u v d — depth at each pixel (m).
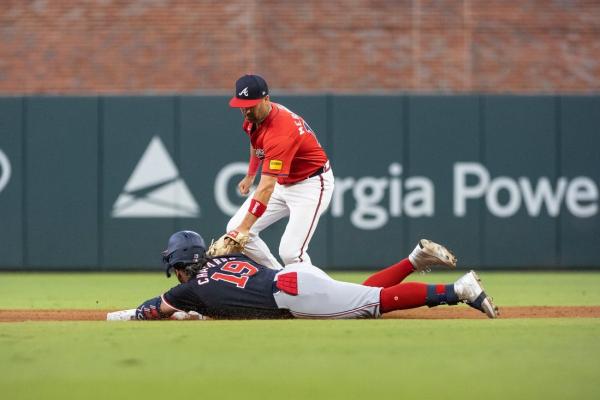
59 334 18.81
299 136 22.61
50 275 42.50
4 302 29.75
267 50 53.38
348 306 20.94
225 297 20.91
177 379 14.18
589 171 43.81
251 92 21.92
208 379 14.18
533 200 43.81
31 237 43.59
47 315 24.00
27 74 53.06
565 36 53.72
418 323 20.42
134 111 43.41
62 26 53.25
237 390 13.43
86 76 53.12
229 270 21.14
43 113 43.41
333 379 14.17
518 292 33.69
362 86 53.50
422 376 14.39
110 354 16.33
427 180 43.62
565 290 34.53
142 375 14.48
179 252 20.98
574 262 43.88
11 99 43.41
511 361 15.68
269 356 16.11
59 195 43.53
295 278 20.89
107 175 43.47
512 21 53.81
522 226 43.81
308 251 43.53
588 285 36.78
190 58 53.31
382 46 53.66
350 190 43.47
